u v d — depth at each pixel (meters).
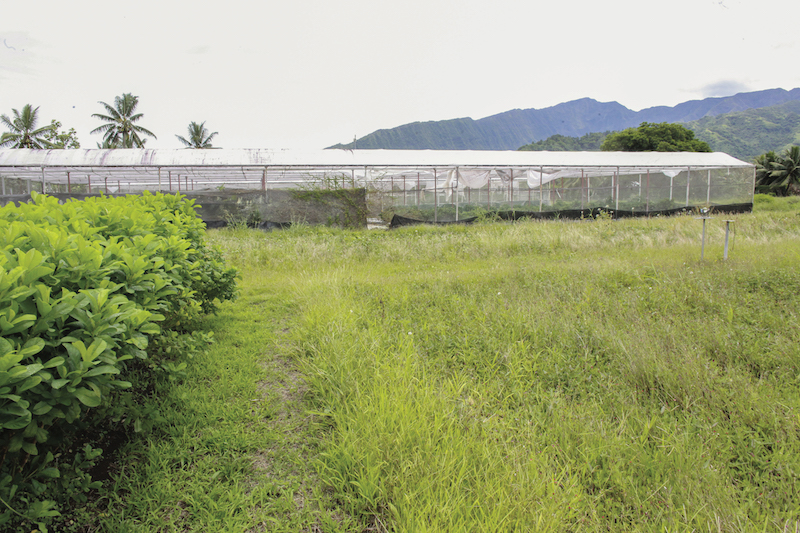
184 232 5.44
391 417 2.93
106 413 2.74
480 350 4.59
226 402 3.50
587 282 7.34
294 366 4.28
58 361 1.96
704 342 4.63
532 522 2.18
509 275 8.22
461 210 22.92
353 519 2.32
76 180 26.88
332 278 7.77
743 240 12.49
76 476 2.39
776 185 51.66
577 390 3.77
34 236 2.71
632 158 27.94
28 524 2.13
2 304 2.04
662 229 15.03
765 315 5.39
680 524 2.25
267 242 12.76
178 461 2.79
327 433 3.10
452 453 2.62
